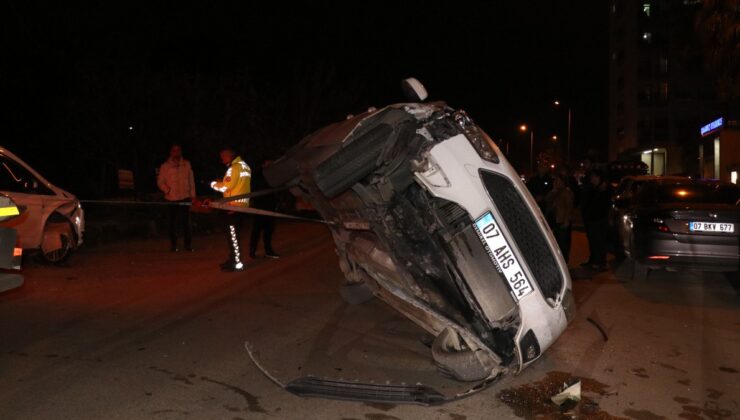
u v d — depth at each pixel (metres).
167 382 5.50
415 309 5.77
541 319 5.14
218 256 12.73
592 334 7.18
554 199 10.92
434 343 5.82
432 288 5.29
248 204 10.95
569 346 6.70
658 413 4.98
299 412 4.93
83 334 6.89
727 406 5.13
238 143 26.25
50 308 8.08
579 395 5.09
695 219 9.45
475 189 4.98
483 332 5.20
